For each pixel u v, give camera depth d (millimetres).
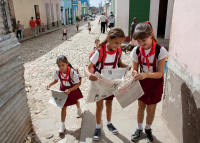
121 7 9336
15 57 2344
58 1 25422
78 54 8828
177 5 2299
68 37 15641
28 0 16578
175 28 2373
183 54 2150
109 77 2225
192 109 1964
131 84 1946
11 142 2234
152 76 1975
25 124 2689
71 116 3498
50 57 8398
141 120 2441
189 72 2018
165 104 2777
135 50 2164
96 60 2188
